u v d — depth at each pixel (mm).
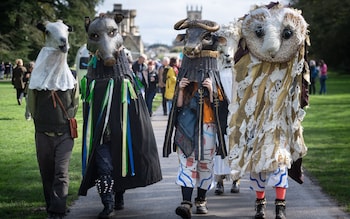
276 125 6887
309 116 20734
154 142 7402
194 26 7164
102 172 7004
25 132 15766
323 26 66125
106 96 7152
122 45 7312
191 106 7129
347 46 67312
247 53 7004
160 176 7445
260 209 7105
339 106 25469
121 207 7656
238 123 7016
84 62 22625
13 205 7695
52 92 6684
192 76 7133
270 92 6941
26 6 52750
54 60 6672
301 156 7059
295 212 7492
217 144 7176
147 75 19078
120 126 7105
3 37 54750
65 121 6750
